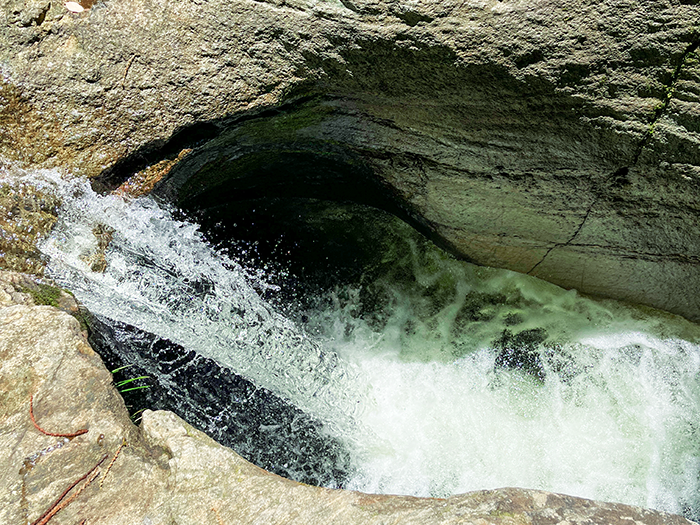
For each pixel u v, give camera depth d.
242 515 2.00
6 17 2.65
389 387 3.81
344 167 3.58
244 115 2.98
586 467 3.51
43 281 2.78
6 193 2.82
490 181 3.26
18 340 2.31
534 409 3.72
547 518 1.91
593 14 2.53
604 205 3.18
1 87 2.70
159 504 2.05
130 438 2.23
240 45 2.80
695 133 2.71
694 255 3.28
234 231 3.84
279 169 3.66
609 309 3.84
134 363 3.07
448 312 4.06
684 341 3.76
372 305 4.10
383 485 3.42
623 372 3.76
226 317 3.49
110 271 3.05
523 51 2.64
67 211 2.94
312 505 2.02
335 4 2.69
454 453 3.54
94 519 2.00
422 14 2.62
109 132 2.86
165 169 3.06
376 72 2.86
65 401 2.23
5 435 2.13
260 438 3.40
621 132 2.79
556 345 3.88
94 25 2.72
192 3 2.73
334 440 3.50
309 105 3.11
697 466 3.50
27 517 1.97
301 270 3.97
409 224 3.94
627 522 1.91
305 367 3.69
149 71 2.79
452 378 3.85
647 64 2.59
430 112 3.02
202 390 3.34
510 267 3.85
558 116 2.84
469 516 1.90
